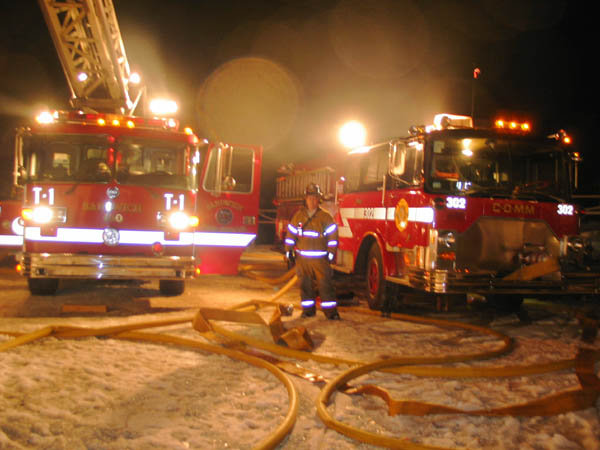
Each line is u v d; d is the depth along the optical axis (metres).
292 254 7.22
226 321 6.67
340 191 9.98
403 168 7.15
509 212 7.08
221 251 9.92
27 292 8.73
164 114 9.27
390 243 7.79
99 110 10.31
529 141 7.48
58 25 9.77
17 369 4.43
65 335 5.60
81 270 7.67
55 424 3.42
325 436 3.45
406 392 4.30
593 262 7.49
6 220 10.91
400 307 8.40
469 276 6.75
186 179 8.20
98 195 7.88
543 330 6.98
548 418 3.84
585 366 4.74
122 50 10.54
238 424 3.57
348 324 6.91
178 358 5.03
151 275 7.84
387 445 3.27
